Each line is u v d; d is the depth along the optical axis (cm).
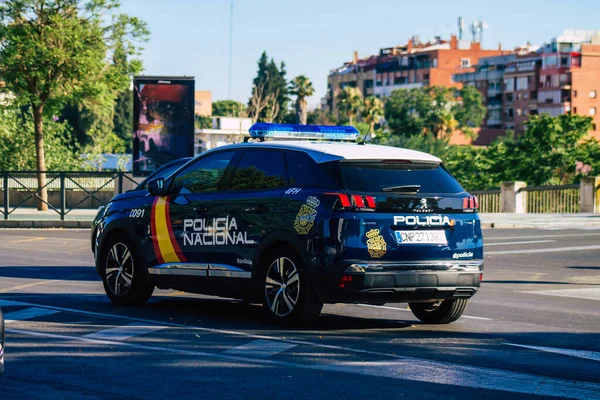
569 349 892
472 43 18375
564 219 3322
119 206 1167
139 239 1125
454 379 739
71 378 729
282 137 1107
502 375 758
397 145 11644
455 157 8150
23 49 3034
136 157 2922
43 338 904
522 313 1159
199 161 1094
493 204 4041
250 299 1029
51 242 2088
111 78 3177
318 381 727
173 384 712
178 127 2939
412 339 932
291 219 961
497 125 16238
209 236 1047
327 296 934
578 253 2100
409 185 959
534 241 2417
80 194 3103
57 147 4056
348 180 943
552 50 15525
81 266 1600
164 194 1109
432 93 14812
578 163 7406
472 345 904
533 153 7550
